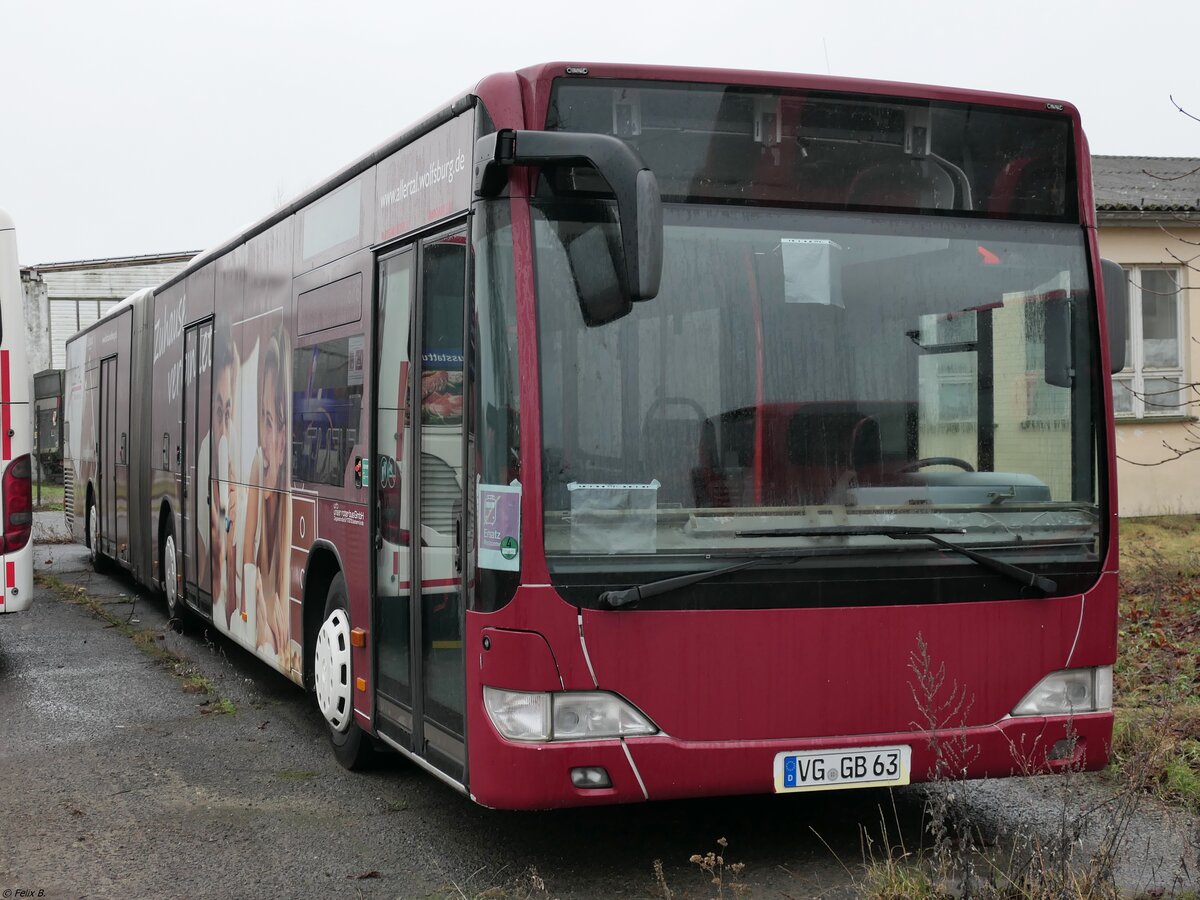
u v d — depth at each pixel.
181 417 11.41
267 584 8.42
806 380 5.02
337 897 5.04
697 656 4.82
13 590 9.54
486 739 4.83
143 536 13.56
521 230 4.86
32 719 8.36
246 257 9.12
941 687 5.06
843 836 5.76
